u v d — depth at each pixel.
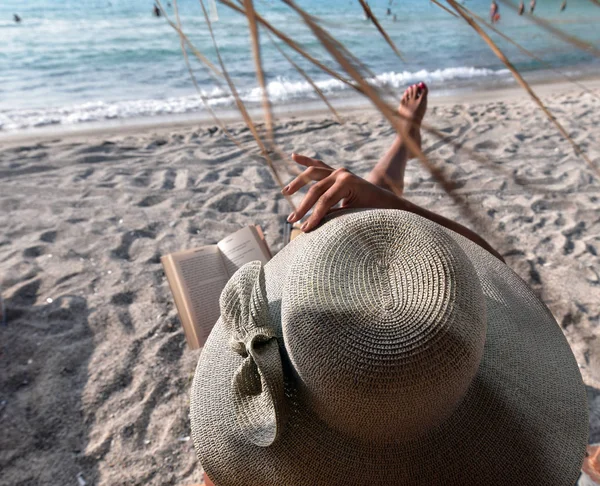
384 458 0.98
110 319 2.80
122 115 7.33
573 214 3.88
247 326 1.01
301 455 1.00
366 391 0.83
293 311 0.89
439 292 0.86
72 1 20.75
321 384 0.86
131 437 2.17
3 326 2.71
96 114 7.39
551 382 1.13
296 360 0.88
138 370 2.48
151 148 5.50
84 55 12.37
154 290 3.06
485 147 5.21
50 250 3.43
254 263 1.11
